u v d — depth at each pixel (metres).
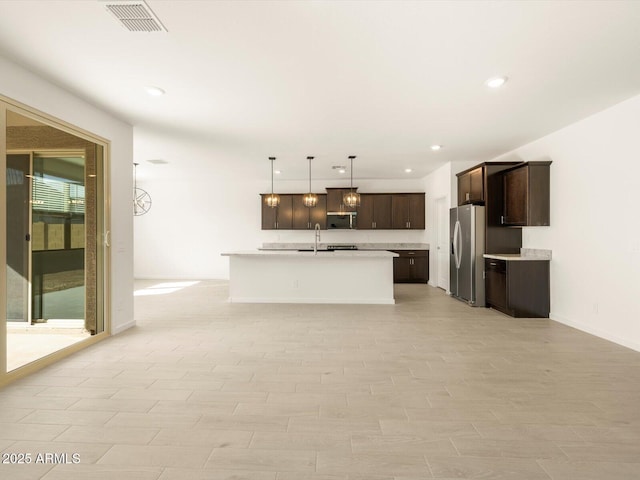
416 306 5.77
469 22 2.27
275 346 3.69
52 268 4.05
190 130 4.67
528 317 4.95
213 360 3.28
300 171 7.73
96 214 3.99
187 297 6.54
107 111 3.91
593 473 1.73
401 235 8.92
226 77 3.07
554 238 4.80
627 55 2.69
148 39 2.46
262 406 2.40
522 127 4.55
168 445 1.95
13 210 4.08
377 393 2.60
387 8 2.12
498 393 2.60
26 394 2.57
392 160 6.63
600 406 2.41
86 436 2.03
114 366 3.12
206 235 9.21
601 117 3.96
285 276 6.13
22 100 2.86
